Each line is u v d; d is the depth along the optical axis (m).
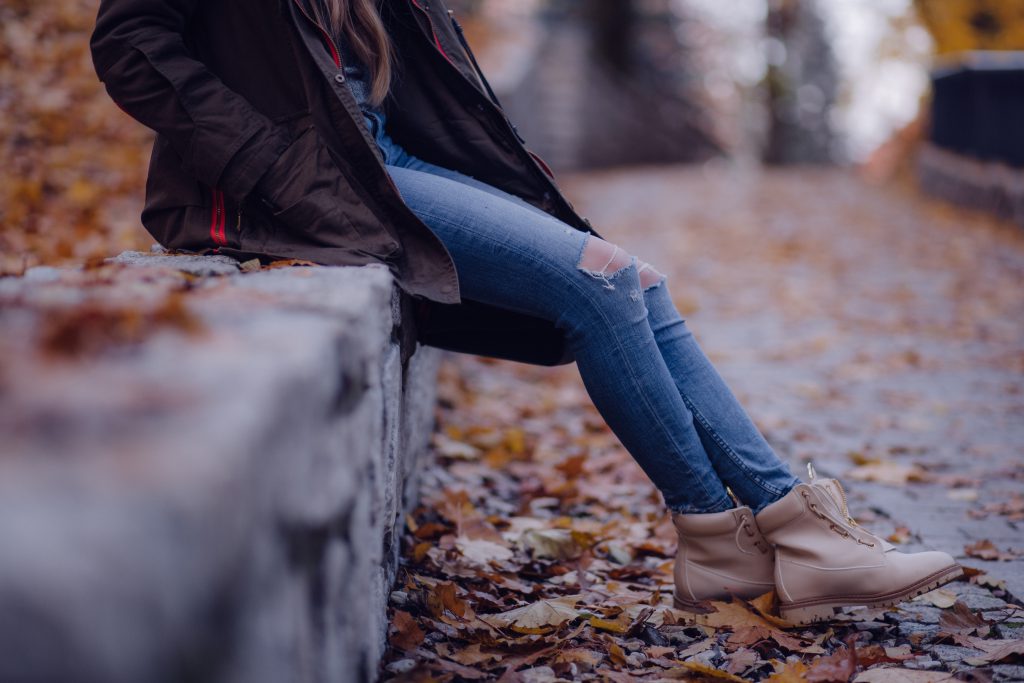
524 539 2.61
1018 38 14.00
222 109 1.88
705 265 8.09
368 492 1.54
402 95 2.24
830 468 3.54
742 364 5.19
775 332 5.92
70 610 0.66
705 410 2.15
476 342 2.31
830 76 26.38
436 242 1.92
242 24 1.98
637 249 8.77
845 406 4.43
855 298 6.82
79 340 1.00
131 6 1.87
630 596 2.31
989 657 1.94
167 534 0.70
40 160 5.32
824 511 2.07
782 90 22.11
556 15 24.50
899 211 11.23
